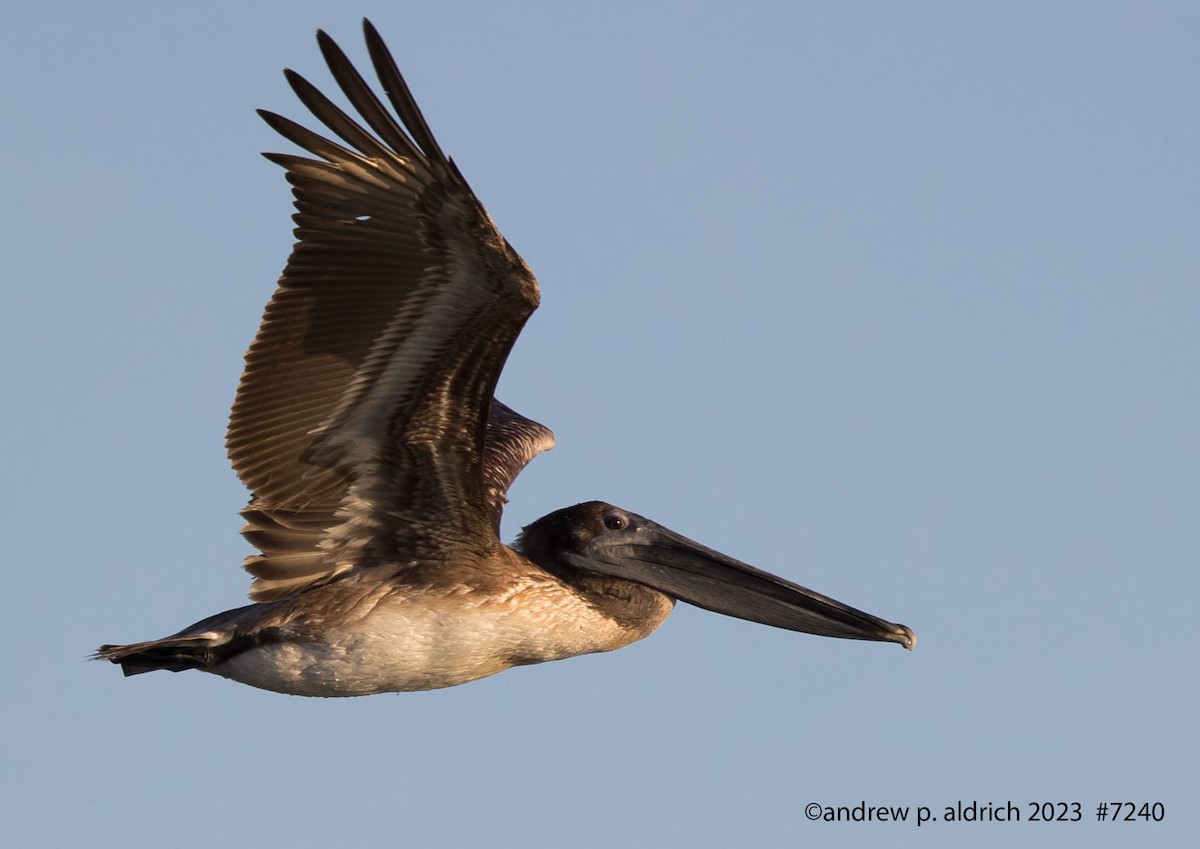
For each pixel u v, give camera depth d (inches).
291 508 558.9
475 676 581.3
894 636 608.1
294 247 510.9
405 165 487.5
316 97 482.3
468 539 570.6
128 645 561.0
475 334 519.2
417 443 546.9
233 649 567.2
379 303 515.2
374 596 565.6
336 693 573.0
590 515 619.5
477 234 495.8
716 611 612.1
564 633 588.1
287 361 524.7
